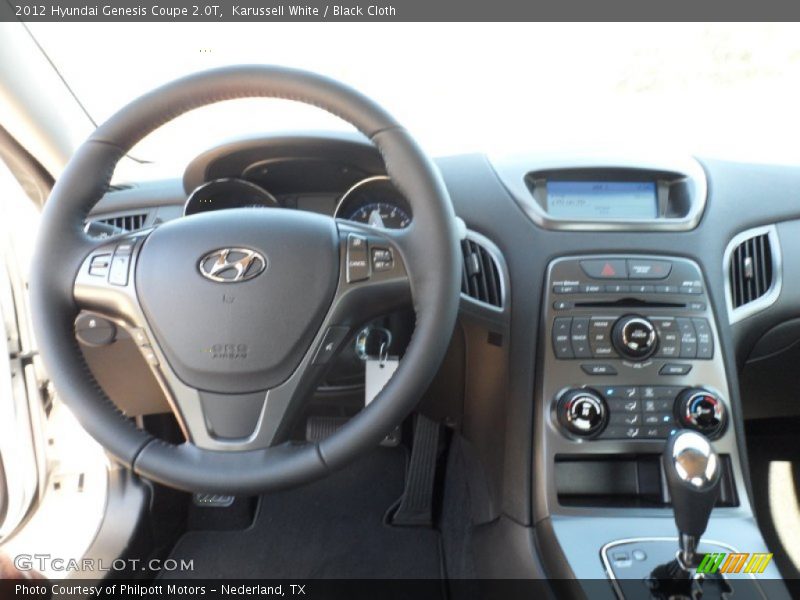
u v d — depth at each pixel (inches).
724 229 47.3
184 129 52.8
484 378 47.9
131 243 34.3
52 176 52.4
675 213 48.5
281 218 34.4
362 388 53.8
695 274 44.8
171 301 32.9
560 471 42.9
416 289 33.3
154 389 52.2
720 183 49.3
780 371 54.2
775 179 50.1
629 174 48.6
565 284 44.5
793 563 58.1
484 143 53.7
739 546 38.0
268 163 50.0
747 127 55.6
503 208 47.3
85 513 51.6
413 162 32.8
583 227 46.1
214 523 64.7
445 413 53.9
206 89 33.2
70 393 32.3
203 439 32.7
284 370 32.9
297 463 31.9
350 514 66.7
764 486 65.8
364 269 33.4
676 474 32.0
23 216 48.8
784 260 48.6
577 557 37.9
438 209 32.8
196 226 34.3
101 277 33.5
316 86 32.9
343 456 31.9
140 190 52.7
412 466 66.4
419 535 64.2
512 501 43.8
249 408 32.8
